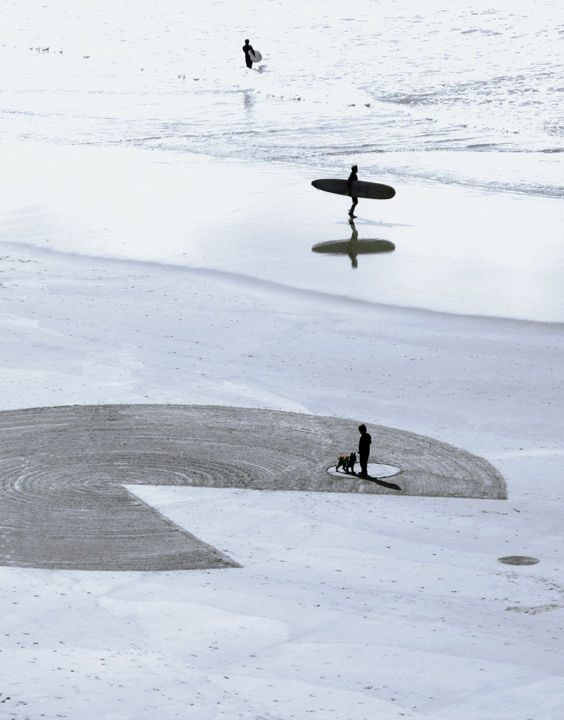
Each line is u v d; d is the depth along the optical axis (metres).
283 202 162.62
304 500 68.06
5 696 39.28
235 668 43.44
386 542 61.25
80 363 96.06
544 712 39.62
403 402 87.69
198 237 143.38
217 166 189.88
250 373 94.50
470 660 44.59
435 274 124.19
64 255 135.38
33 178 182.25
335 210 157.62
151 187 173.62
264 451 76.50
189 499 67.75
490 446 78.25
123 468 72.81
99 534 61.56
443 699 40.72
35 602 50.84
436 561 58.38
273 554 59.16
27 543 59.97
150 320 109.19
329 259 131.50
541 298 113.56
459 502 68.19
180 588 53.28
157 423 81.75
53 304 114.25
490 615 50.41
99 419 82.38
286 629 48.03
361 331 105.62
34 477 70.94
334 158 194.12
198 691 40.50
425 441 79.19
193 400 87.31
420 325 107.06
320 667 43.69
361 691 41.44
